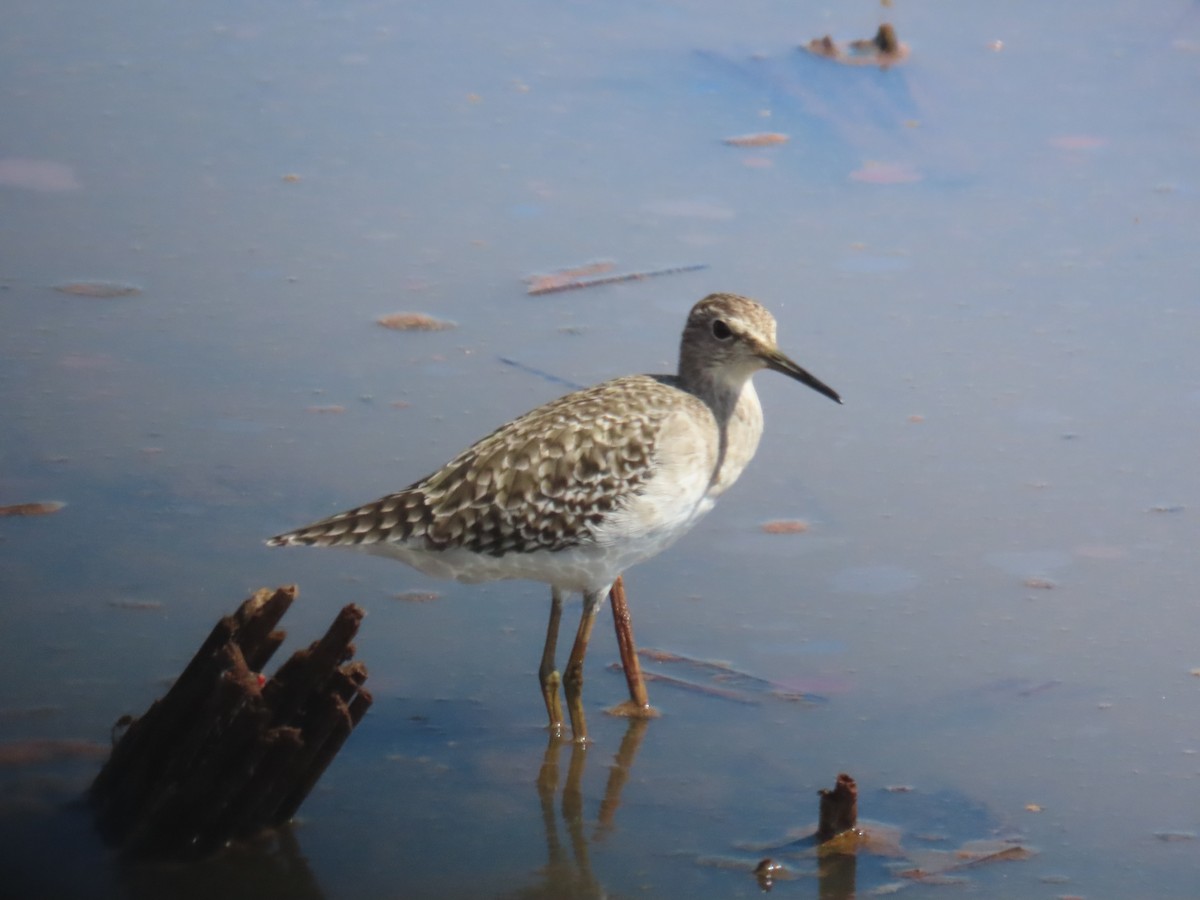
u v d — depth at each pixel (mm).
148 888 8703
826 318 14297
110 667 10289
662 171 16500
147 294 14477
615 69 18250
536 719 10336
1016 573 11430
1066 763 9695
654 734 10156
